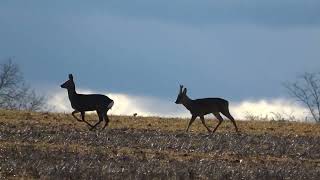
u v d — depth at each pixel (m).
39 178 69.25
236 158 89.75
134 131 113.00
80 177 69.62
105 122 120.12
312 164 88.12
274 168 81.31
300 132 122.38
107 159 82.50
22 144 91.81
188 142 100.44
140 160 83.12
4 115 127.31
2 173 70.56
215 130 120.12
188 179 71.44
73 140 98.00
